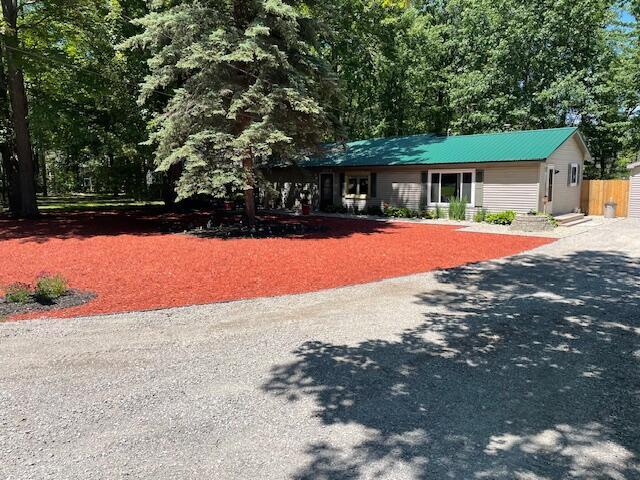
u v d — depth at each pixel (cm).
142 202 3403
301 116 1498
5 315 647
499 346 531
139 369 467
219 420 366
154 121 1577
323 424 360
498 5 2703
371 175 2344
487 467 305
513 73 2675
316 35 1622
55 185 4644
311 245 1291
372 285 838
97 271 947
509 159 1792
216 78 1400
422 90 3139
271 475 296
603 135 2900
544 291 791
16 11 1784
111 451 323
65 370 463
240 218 2086
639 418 369
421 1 3133
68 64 1831
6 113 2019
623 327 597
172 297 751
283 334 574
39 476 294
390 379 443
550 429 352
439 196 2108
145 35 1404
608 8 2670
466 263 1042
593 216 2186
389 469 302
